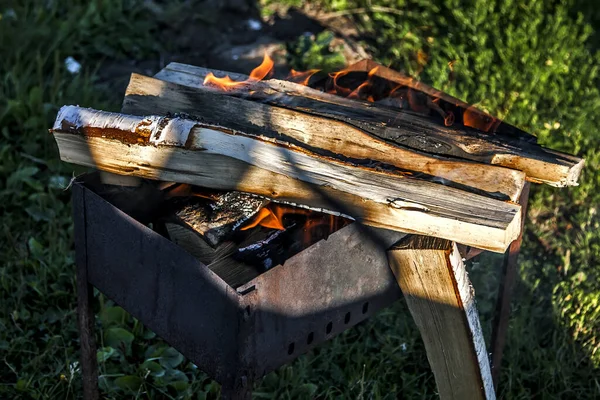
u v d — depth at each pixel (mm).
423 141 2340
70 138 2260
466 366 2369
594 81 4895
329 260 2156
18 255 3520
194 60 4930
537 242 3920
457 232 2047
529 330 3342
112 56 4863
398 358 3184
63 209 3797
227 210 2201
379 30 5320
